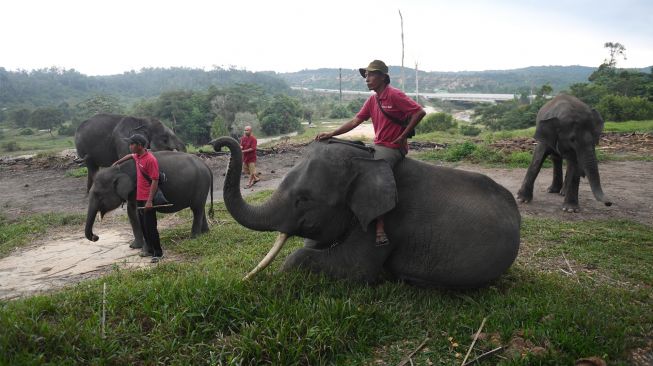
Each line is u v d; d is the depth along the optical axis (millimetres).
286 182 4535
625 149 17297
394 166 4555
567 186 9055
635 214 8547
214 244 6887
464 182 4734
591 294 4508
